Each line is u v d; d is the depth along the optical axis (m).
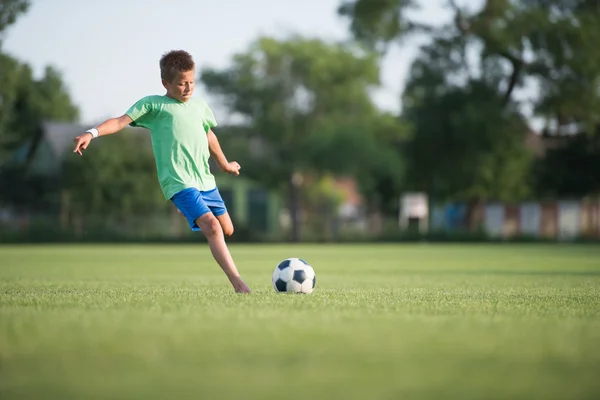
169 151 11.35
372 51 73.69
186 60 11.38
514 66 71.62
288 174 74.94
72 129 83.19
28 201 71.88
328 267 26.47
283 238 72.06
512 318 8.05
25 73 53.62
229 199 87.12
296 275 11.80
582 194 81.00
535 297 11.59
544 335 6.70
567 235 74.00
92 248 52.75
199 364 5.27
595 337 6.62
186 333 6.64
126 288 13.86
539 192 81.44
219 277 19.28
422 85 71.69
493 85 72.50
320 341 6.25
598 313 8.79
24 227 68.88
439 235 71.88
